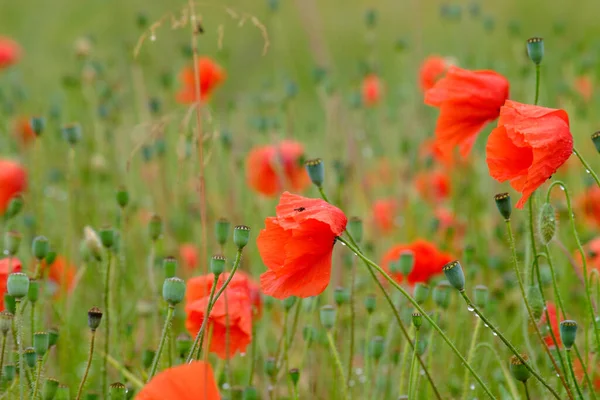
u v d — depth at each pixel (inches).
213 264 155.7
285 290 151.9
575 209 293.0
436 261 219.0
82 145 366.3
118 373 221.8
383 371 228.5
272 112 400.2
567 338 156.7
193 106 193.0
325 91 349.7
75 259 289.3
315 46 401.1
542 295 171.2
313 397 222.4
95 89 383.9
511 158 160.2
